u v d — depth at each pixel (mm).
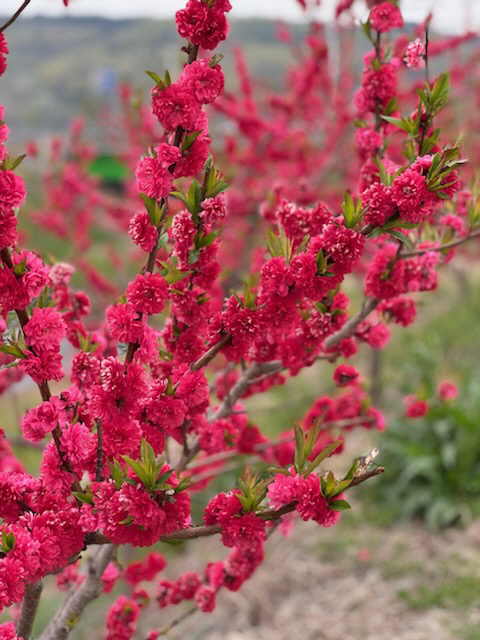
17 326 1595
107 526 1385
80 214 7543
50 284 2066
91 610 5344
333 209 5770
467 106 8320
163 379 1672
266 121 6426
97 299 6453
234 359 1596
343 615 4508
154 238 1491
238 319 1535
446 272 12102
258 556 2318
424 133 1771
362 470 1386
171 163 1444
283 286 1500
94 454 1538
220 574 2354
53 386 9594
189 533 1417
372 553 5055
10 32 37656
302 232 1938
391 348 9172
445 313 10438
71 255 7410
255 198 5914
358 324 2152
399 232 1527
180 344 1786
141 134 6262
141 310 1477
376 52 2098
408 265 2076
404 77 5672
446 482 5637
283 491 1354
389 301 2230
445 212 2299
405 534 5301
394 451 5949
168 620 5062
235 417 2510
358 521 5539
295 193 3805
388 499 5754
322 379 8930
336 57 6203
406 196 1456
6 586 1294
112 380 1460
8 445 2889
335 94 6301
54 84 40500
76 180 7055
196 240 1591
